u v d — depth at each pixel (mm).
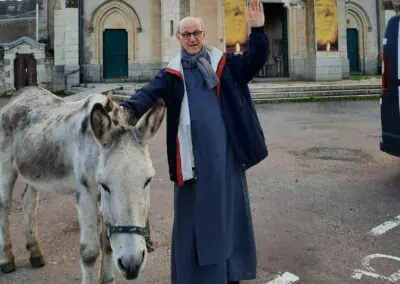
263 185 7398
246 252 3492
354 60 33562
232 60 3496
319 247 4852
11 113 4328
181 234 3365
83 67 27406
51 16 31562
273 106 19875
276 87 23016
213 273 3256
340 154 9578
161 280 4219
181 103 3348
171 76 3381
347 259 4527
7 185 4418
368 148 10070
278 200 6570
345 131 12500
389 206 6129
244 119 3406
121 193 2541
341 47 30750
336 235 5176
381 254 4625
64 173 3629
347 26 33125
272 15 33594
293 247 4871
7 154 4371
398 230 5281
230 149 3439
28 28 43781
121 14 28047
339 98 22188
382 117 7117
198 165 3295
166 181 7809
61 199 6879
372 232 5234
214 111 3348
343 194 6754
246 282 4066
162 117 2850
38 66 27531
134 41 28297
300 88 23078
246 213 3504
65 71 26656
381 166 8414
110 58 28094
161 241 5133
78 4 26688
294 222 5641
